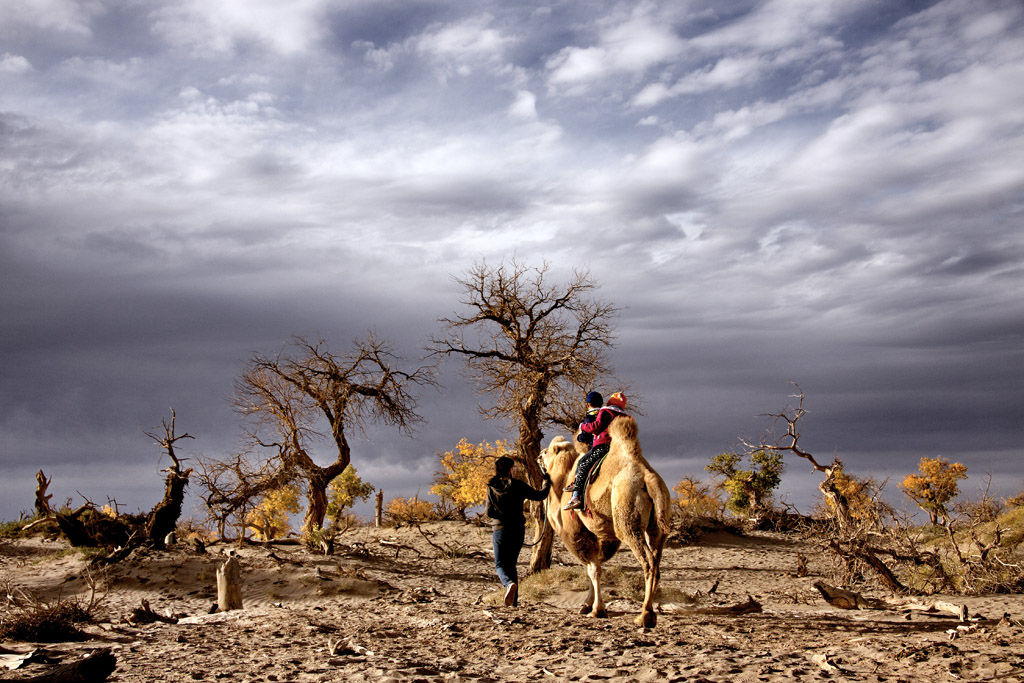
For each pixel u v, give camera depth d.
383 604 14.40
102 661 6.39
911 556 18.66
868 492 20.05
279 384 39.19
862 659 6.56
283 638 9.91
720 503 43.81
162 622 13.20
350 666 7.20
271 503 42.12
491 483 11.85
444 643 8.70
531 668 6.87
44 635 10.61
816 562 28.92
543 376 28.33
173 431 30.42
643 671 6.37
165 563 24.84
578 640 8.28
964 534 20.36
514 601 11.43
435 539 38.81
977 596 15.02
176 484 30.19
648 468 9.77
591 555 10.84
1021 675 5.46
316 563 27.47
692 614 11.23
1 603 13.92
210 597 21.00
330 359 41.12
